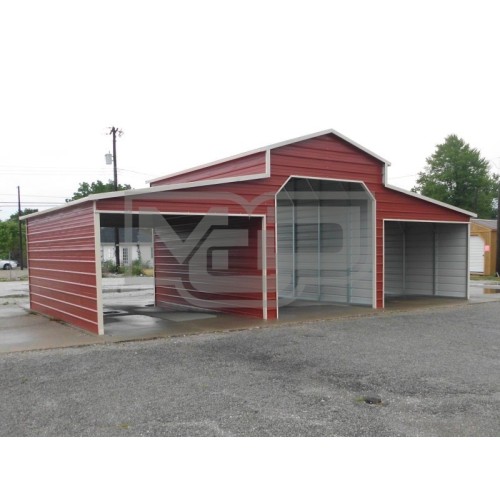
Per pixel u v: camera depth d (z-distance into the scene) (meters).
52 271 10.92
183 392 5.11
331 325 9.36
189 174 12.63
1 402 4.82
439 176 47.34
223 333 8.57
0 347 7.44
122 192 8.24
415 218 12.41
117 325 9.56
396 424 4.23
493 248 24.91
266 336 8.24
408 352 6.98
